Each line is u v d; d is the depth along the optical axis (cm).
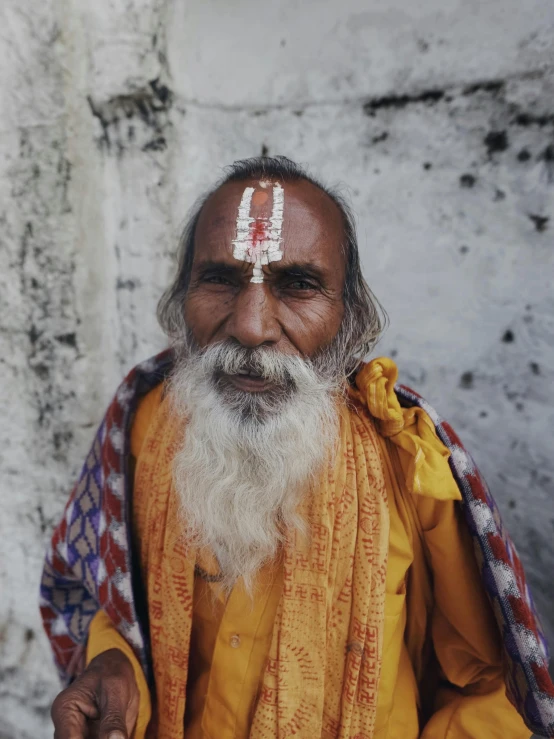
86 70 141
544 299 128
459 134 131
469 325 136
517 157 126
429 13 129
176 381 99
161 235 152
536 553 135
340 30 138
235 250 88
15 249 149
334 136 143
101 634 104
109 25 138
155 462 101
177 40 147
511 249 130
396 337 145
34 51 138
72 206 145
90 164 147
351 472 93
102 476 105
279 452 88
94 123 146
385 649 93
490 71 126
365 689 89
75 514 109
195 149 155
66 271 148
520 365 132
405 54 133
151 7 137
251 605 90
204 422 90
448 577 97
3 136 143
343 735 89
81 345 154
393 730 97
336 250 93
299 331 90
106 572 100
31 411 159
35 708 178
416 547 98
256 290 87
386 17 133
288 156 149
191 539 93
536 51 121
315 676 88
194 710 98
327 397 94
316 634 88
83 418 157
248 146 152
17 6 136
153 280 155
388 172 139
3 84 140
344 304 98
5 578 175
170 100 146
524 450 134
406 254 141
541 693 86
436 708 107
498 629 97
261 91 148
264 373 87
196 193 156
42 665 176
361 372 97
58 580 119
